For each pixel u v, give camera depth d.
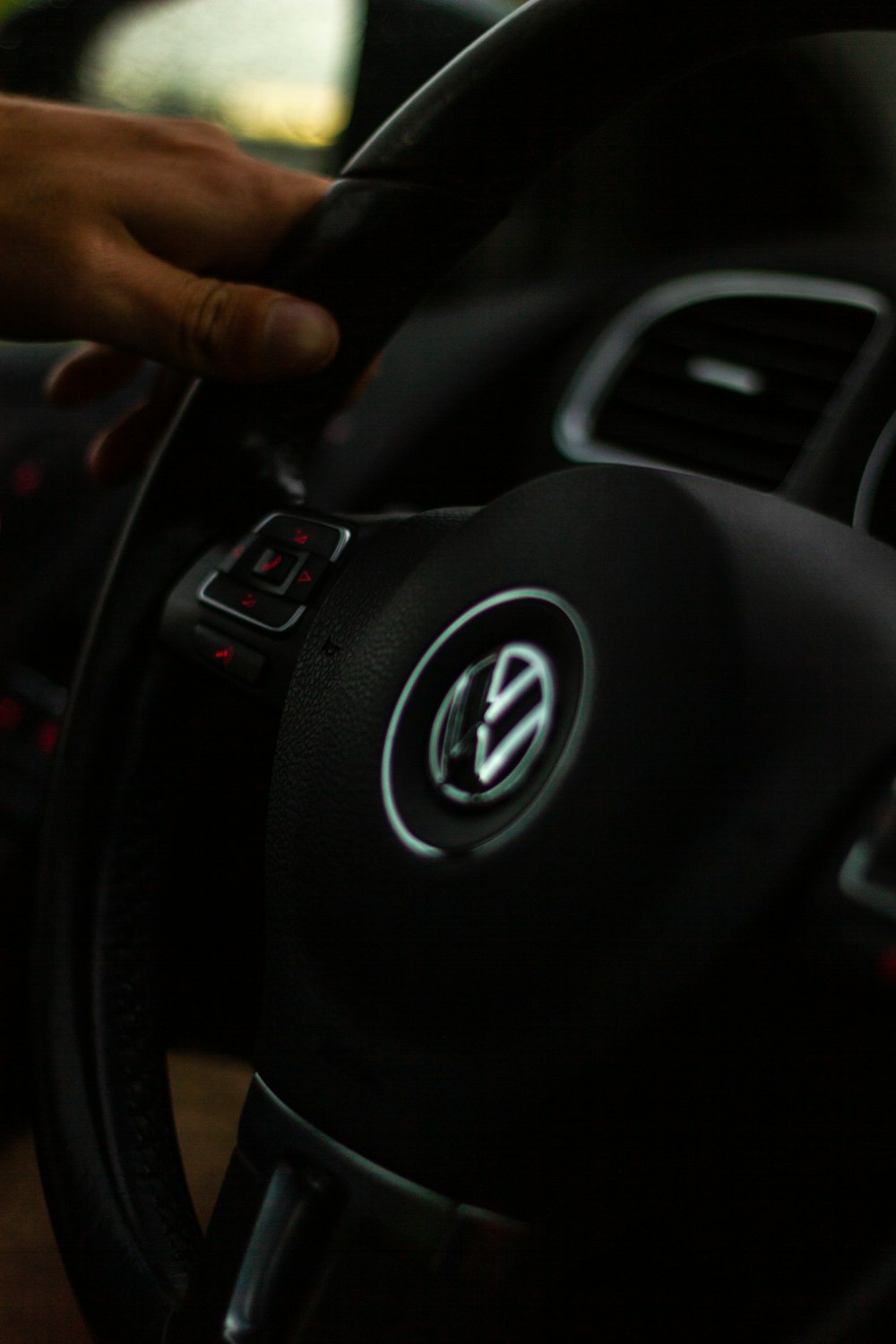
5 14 1.60
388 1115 0.43
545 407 1.29
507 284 1.67
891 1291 0.38
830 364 1.13
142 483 0.71
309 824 0.49
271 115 1.64
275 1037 0.48
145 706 0.68
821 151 1.68
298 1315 0.45
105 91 1.63
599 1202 0.41
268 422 0.69
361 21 1.61
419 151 0.63
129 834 0.68
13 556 1.32
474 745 0.44
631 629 0.42
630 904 0.39
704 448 1.19
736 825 0.38
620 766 0.40
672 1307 0.43
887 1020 0.38
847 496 1.05
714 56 0.57
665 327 1.24
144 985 0.67
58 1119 0.62
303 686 0.54
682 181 1.71
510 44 0.59
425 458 1.40
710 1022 0.39
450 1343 0.42
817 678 0.40
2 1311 0.91
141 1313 0.55
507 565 0.47
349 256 0.65
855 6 0.53
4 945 1.19
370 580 0.54
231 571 0.62
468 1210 0.42
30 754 1.25
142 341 0.68
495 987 0.41
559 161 0.64
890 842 0.37
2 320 0.72
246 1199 0.47
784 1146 0.40
